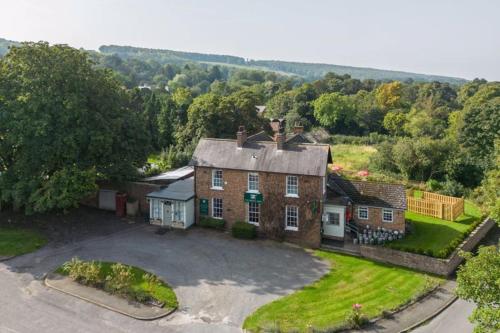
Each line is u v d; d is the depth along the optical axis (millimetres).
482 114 61625
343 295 26344
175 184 42125
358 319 23047
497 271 16891
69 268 27094
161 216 37938
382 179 53750
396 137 86750
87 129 36156
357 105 100500
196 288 26609
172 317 23297
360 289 27234
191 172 48156
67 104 34250
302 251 33188
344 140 89188
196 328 22312
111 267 28891
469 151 60375
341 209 35031
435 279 29188
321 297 25969
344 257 32406
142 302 24578
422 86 143875
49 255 30781
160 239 34656
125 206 40406
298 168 34156
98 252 31578
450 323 23922
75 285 26234
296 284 27609
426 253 30984
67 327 22000
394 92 112812
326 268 30219
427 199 45312
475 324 23766
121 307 23984
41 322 22375
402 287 27766
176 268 29359
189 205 37469
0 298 24641
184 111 81375
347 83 139250
